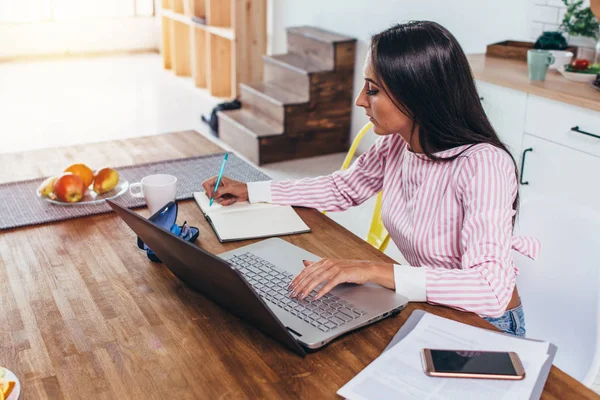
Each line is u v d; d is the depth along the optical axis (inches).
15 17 300.8
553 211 63.5
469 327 47.1
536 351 44.1
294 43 200.5
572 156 104.3
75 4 309.9
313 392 41.0
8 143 192.1
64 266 57.1
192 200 70.7
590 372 53.9
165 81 271.6
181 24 274.4
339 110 186.7
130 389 41.6
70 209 67.9
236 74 216.2
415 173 60.5
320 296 49.6
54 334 47.3
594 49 123.0
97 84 264.5
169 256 49.9
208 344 46.0
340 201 70.9
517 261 65.8
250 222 65.0
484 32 145.9
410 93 54.6
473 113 56.8
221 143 197.8
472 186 54.9
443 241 58.4
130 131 206.7
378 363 42.9
